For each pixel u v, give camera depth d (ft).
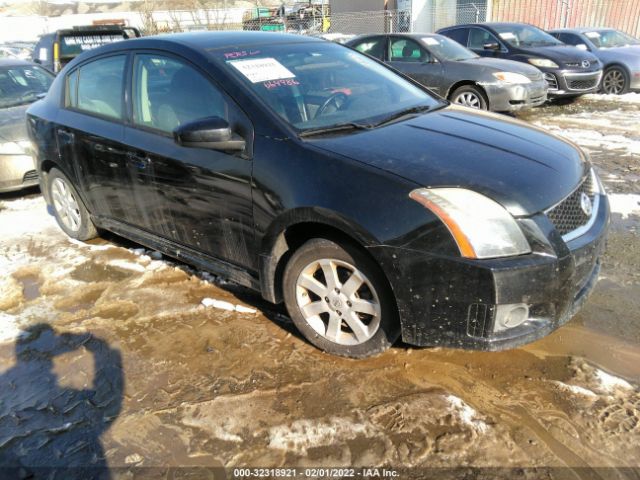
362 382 8.71
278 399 8.46
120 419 8.27
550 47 33.78
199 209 10.43
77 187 13.92
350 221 8.07
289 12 81.15
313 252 8.93
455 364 9.00
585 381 8.43
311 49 12.03
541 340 9.52
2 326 10.99
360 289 8.78
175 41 11.16
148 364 9.52
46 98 14.87
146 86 11.39
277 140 9.11
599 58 36.24
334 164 8.48
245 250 9.98
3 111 19.98
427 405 8.12
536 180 8.16
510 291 7.41
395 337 8.66
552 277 7.57
